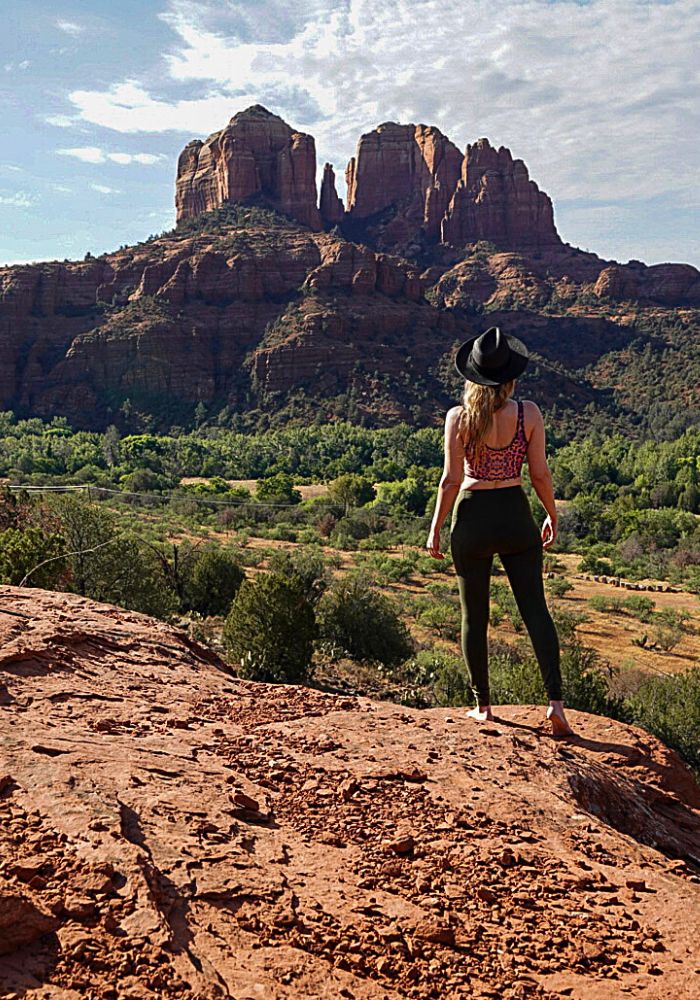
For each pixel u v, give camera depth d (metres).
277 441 115.88
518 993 1.85
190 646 4.84
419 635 30.56
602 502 87.44
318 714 3.76
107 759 2.73
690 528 69.69
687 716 13.32
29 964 1.65
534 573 3.93
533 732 3.93
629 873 2.60
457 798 2.90
